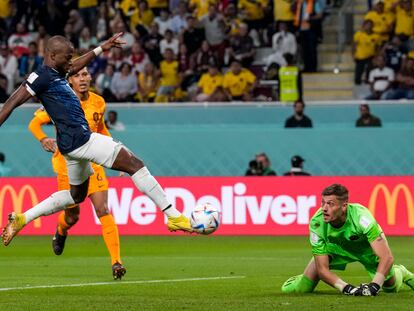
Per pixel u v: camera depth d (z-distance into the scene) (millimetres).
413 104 61281
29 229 56344
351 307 24297
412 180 53906
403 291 27984
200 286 30969
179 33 73500
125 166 26266
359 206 26375
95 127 33844
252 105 61688
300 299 26266
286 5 72188
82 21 74688
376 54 70938
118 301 26344
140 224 54750
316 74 73562
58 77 26234
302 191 54250
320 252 26594
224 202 54812
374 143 60031
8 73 72188
